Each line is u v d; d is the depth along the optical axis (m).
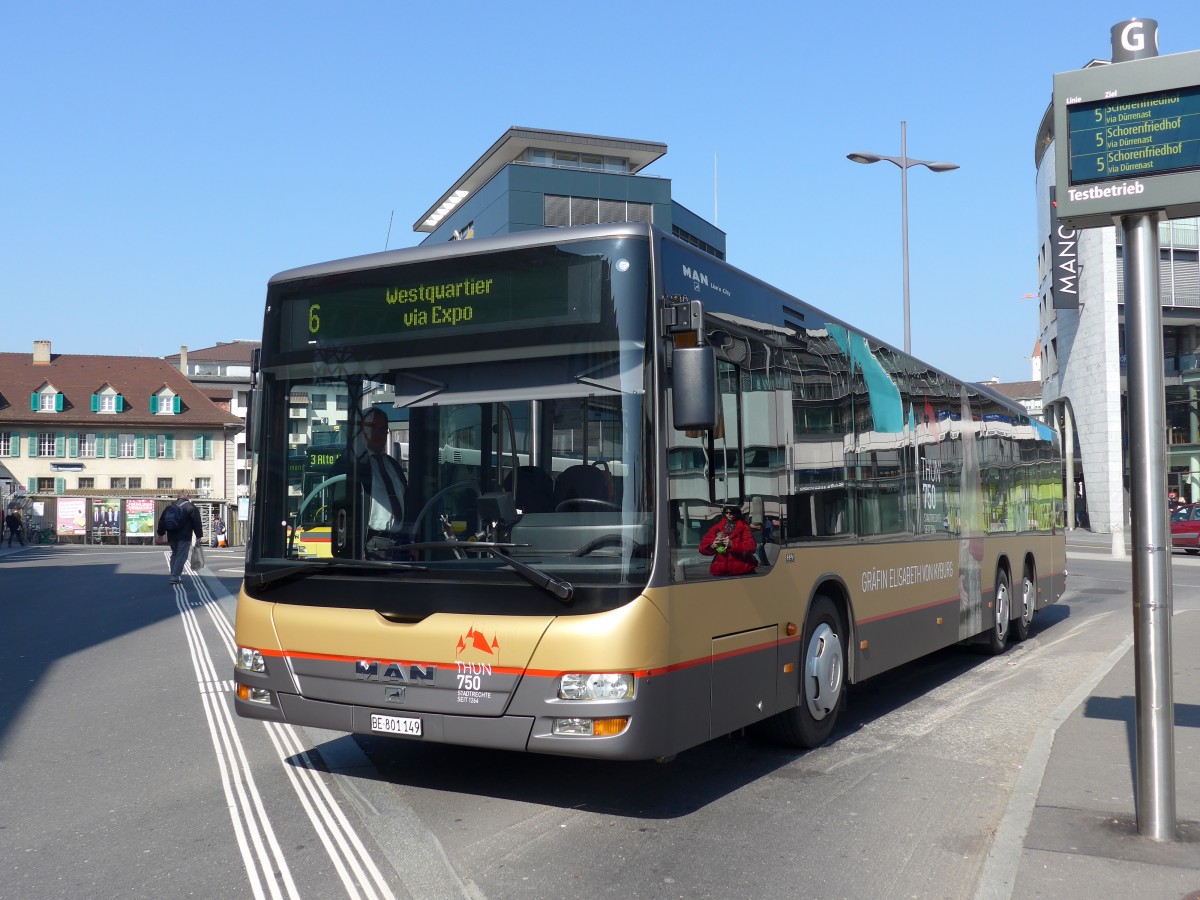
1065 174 5.38
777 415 7.32
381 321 6.44
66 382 82.50
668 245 6.12
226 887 4.94
